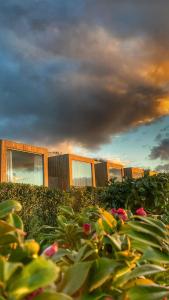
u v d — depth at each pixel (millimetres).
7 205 1438
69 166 16078
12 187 9578
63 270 1207
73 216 2715
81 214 2500
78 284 1109
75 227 2115
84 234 1983
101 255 1515
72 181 16125
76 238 2076
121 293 1214
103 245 1531
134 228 1568
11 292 902
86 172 17203
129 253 1443
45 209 10273
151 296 1184
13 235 1152
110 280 1238
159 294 1189
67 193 11039
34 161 14055
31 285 900
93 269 1208
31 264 944
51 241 2188
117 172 19328
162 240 1549
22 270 937
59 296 940
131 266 1314
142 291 1197
